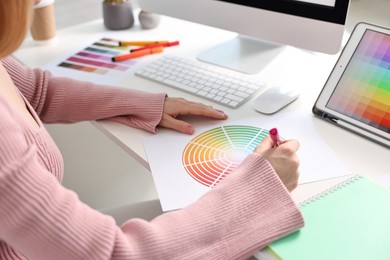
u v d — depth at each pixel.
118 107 0.80
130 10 1.21
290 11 0.85
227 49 1.05
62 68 1.01
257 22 0.92
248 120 0.79
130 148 0.74
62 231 0.49
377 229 0.54
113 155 1.44
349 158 0.68
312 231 0.54
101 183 1.43
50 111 0.85
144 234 0.53
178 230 0.54
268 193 0.58
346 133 0.74
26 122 0.60
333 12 0.79
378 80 0.73
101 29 1.23
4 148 0.47
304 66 0.97
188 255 0.53
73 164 1.41
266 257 0.53
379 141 0.71
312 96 0.86
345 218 0.56
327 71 0.94
